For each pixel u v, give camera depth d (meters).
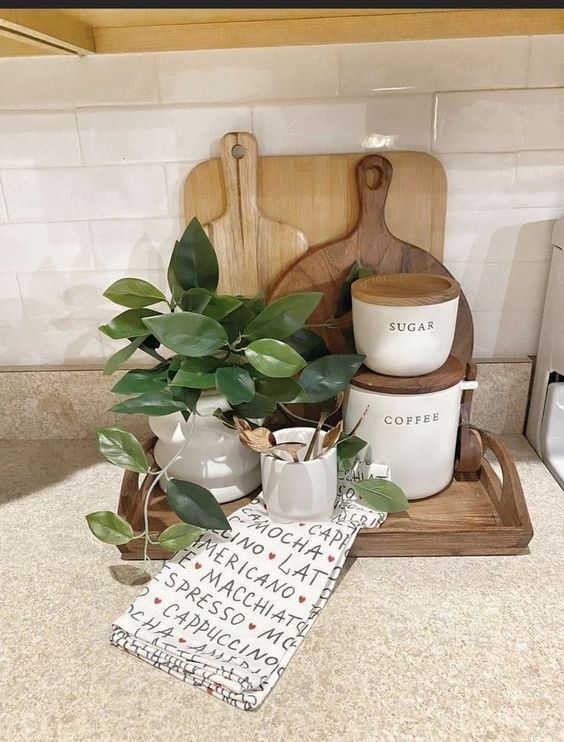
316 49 0.79
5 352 0.96
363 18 0.77
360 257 0.84
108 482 0.87
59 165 0.85
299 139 0.83
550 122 0.81
